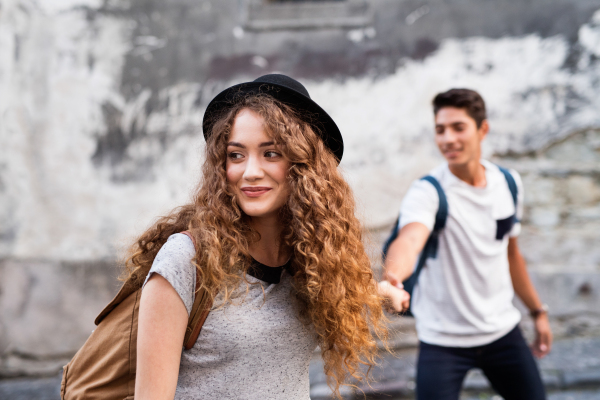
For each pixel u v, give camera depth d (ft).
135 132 15.85
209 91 15.79
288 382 4.07
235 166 4.05
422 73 15.29
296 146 4.01
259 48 15.75
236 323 3.83
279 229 4.31
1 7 15.84
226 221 3.94
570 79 14.87
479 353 7.37
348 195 4.50
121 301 4.12
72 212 15.72
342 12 15.57
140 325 3.61
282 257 4.29
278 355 3.99
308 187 4.06
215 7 15.90
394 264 6.38
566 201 14.88
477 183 7.55
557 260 14.83
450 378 7.27
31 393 13.75
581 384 11.69
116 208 15.72
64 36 15.96
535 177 14.94
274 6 15.78
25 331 15.30
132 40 15.97
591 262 14.74
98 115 15.90
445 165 7.68
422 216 7.07
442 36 15.28
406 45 15.39
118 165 15.81
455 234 7.30
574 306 14.58
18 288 15.42
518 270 8.23
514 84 15.02
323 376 12.97
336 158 4.69
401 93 15.33
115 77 15.92
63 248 15.62
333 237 4.23
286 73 15.65
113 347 3.98
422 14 15.37
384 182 15.23
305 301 4.21
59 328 15.33
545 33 14.97
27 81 15.88
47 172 15.79
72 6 15.97
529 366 7.31
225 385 3.85
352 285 4.35
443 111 7.50
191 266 3.72
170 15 15.93
